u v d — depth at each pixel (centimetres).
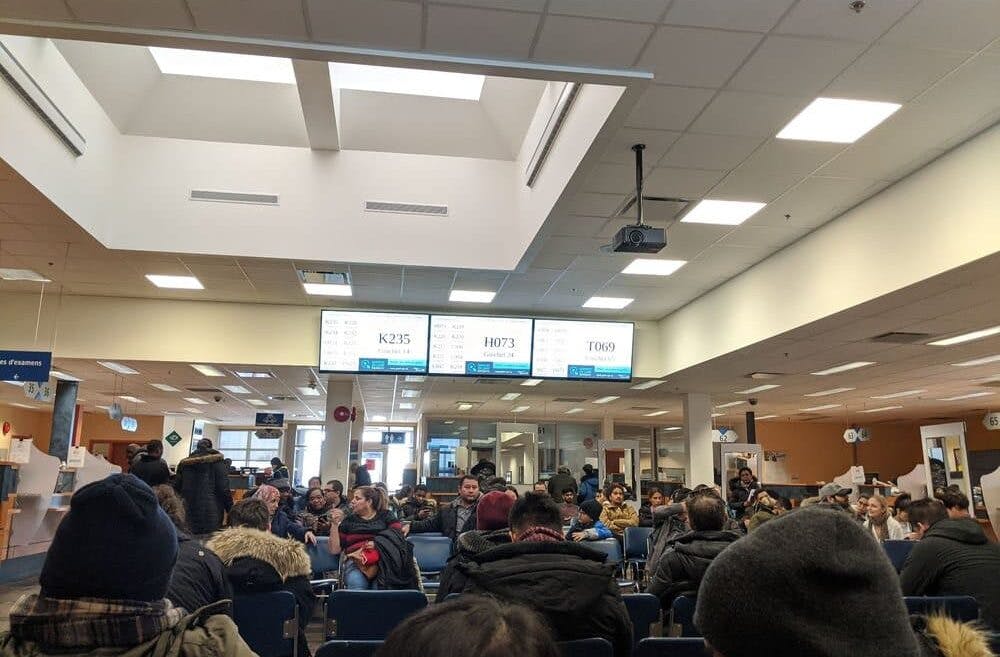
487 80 823
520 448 1947
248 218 848
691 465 1420
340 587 446
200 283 984
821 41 436
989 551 350
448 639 69
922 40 434
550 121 682
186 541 293
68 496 1018
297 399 1758
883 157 593
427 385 1479
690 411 1442
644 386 1362
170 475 803
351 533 439
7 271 937
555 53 443
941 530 362
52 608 119
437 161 894
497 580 232
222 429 2859
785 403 1703
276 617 322
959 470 1280
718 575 88
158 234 830
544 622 79
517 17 410
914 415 2048
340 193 868
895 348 952
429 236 874
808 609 81
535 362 1084
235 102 837
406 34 423
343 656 216
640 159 582
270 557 326
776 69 466
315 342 1094
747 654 83
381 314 1062
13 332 1033
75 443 1981
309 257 849
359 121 868
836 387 1376
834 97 500
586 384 1375
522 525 278
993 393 1497
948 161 580
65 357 1047
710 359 1012
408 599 305
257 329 1089
